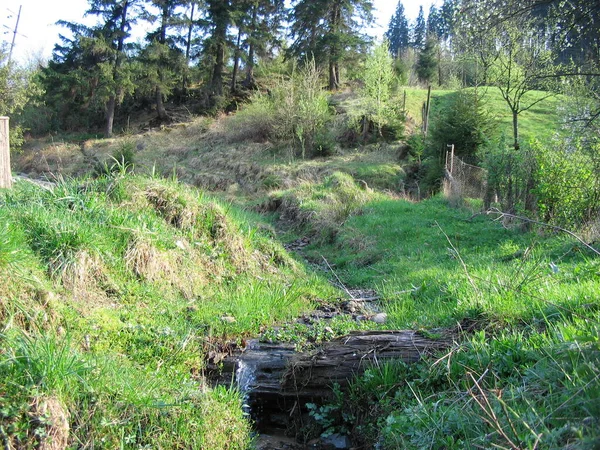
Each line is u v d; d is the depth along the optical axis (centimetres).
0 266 412
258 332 562
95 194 683
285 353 498
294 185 1880
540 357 365
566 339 365
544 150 946
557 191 882
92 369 372
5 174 757
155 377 418
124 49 3666
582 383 306
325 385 455
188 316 564
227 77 4412
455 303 553
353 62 3441
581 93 1440
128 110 4200
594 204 859
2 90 2691
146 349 459
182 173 2470
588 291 467
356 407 433
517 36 1387
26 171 2973
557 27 981
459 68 3309
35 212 544
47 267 489
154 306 554
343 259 1050
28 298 420
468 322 477
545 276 570
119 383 377
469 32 1105
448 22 1226
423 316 559
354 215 1345
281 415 464
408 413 370
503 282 551
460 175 1396
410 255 970
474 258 823
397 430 364
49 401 328
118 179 739
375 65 2461
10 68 2712
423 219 1208
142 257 602
